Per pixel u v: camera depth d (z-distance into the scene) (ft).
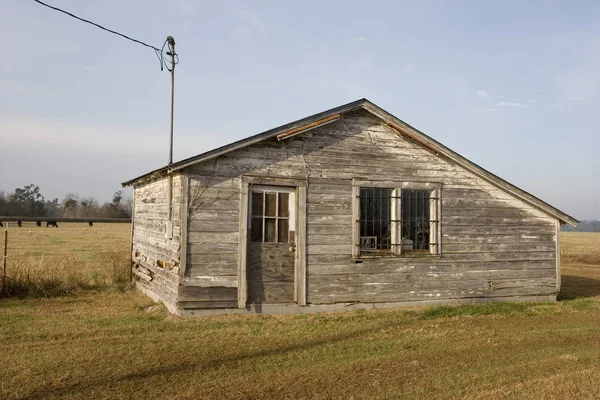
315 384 20.47
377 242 38.29
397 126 38.22
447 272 39.68
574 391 19.90
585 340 28.94
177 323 30.78
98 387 19.71
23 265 45.27
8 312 34.86
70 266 48.19
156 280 39.32
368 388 20.06
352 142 37.45
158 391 19.36
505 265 41.57
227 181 33.81
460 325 32.48
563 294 47.70
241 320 31.86
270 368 22.52
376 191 38.47
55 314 34.24
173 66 39.60
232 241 33.65
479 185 41.14
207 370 22.11
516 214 42.24
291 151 35.68
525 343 28.02
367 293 37.09
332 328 30.78
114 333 28.66
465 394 19.53
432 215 39.63
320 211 36.17
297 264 35.19
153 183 42.24
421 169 39.34
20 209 262.88
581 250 110.22
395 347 26.61
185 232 32.58
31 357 23.75
